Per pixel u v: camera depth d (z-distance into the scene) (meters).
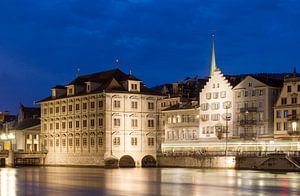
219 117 162.50
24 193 65.00
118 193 64.62
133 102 153.38
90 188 71.62
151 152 155.75
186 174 107.25
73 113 160.38
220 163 139.00
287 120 144.75
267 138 149.88
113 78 154.38
